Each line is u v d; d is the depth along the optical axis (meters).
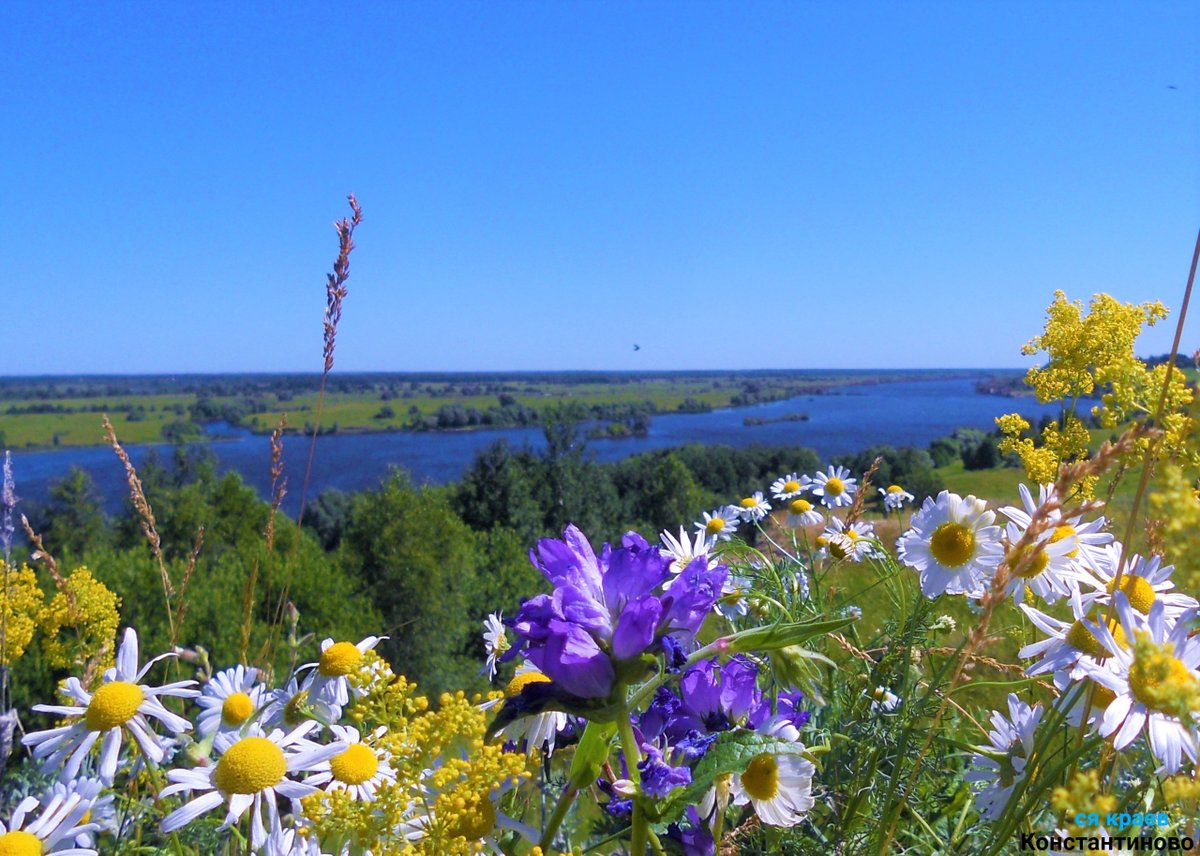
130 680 2.67
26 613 4.05
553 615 1.72
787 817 2.04
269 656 3.39
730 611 3.88
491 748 1.86
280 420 3.56
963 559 2.76
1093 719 2.00
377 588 18.62
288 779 2.20
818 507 7.23
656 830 2.02
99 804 2.69
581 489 33.97
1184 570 1.06
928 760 2.72
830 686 2.98
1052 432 4.14
